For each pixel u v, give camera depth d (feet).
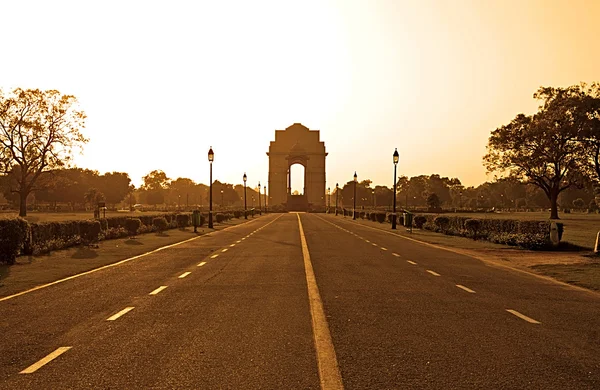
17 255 71.36
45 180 245.24
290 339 28.19
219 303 39.01
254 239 112.37
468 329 30.68
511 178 245.45
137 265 64.44
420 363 23.85
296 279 51.72
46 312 35.83
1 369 23.16
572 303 39.58
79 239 92.43
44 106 232.73
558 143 225.35
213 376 21.99
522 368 23.20
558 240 86.48
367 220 243.81
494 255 77.82
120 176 537.24
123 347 26.73
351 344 27.14
